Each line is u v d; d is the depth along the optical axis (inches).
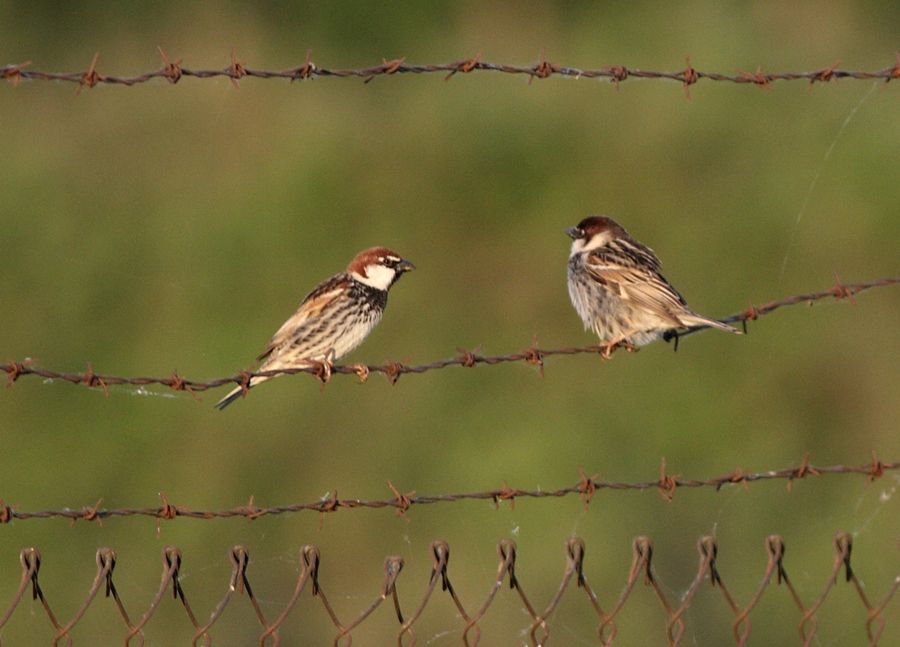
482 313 618.8
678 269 639.8
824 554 532.4
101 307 608.1
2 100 684.1
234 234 625.0
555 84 698.2
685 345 601.0
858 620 510.9
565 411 579.8
